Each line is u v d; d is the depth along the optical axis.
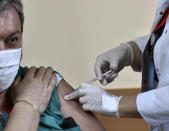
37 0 2.63
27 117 1.10
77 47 2.69
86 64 2.71
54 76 1.32
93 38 2.66
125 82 2.69
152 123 1.17
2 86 1.16
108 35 2.63
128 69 2.66
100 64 1.55
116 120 2.28
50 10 2.64
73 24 2.65
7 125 1.06
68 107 1.34
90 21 2.63
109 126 2.21
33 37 2.69
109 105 1.23
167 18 1.29
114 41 2.64
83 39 2.67
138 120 2.28
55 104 1.31
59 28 2.67
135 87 2.68
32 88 1.21
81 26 2.65
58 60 2.72
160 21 1.38
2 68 1.10
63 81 1.42
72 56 2.71
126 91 2.62
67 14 2.64
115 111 1.22
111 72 1.52
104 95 1.27
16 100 1.16
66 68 2.73
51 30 2.68
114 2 2.57
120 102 1.22
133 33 2.60
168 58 1.23
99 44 2.66
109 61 1.55
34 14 2.65
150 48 1.39
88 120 1.32
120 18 2.59
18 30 1.08
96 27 2.63
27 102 1.15
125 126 2.23
